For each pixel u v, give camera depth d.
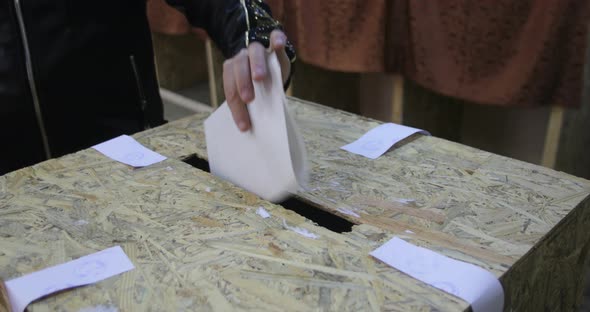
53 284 0.57
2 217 0.71
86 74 1.06
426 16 1.53
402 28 1.63
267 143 0.69
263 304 0.53
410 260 0.60
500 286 0.56
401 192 0.76
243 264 0.60
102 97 1.10
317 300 0.54
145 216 0.71
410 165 0.85
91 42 1.04
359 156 0.88
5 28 0.95
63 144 1.09
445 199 0.74
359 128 1.00
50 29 0.99
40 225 0.69
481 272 0.57
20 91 0.99
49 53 1.00
